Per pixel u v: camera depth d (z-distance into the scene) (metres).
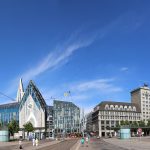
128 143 75.31
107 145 68.19
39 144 88.69
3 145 77.81
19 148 62.94
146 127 190.25
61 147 65.00
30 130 173.25
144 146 58.31
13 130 146.88
